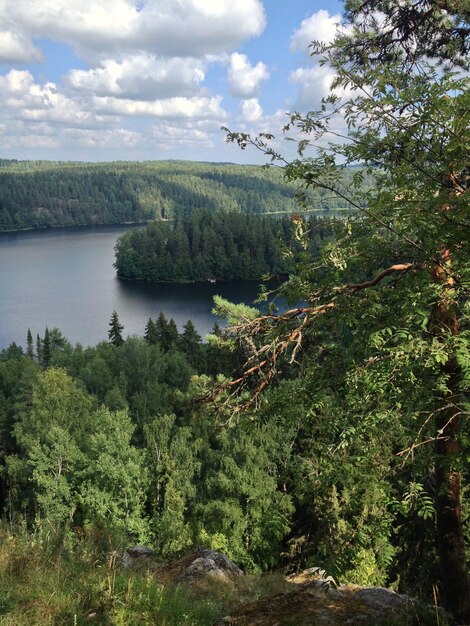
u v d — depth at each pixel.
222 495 32.16
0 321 104.81
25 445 42.94
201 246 168.88
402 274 6.32
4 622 4.69
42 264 177.62
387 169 6.08
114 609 5.32
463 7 6.79
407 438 5.36
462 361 4.27
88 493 33.06
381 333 4.86
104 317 108.06
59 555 6.37
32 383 50.12
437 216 5.09
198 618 6.04
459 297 5.57
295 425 6.53
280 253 7.12
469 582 6.97
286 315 6.89
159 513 34.75
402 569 17.67
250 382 7.41
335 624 5.80
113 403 52.66
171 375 63.19
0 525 7.44
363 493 5.04
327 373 6.22
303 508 29.81
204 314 109.56
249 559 29.92
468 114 4.75
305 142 6.09
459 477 6.58
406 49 7.71
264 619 6.02
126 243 167.88
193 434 38.59
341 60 6.80
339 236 6.68
